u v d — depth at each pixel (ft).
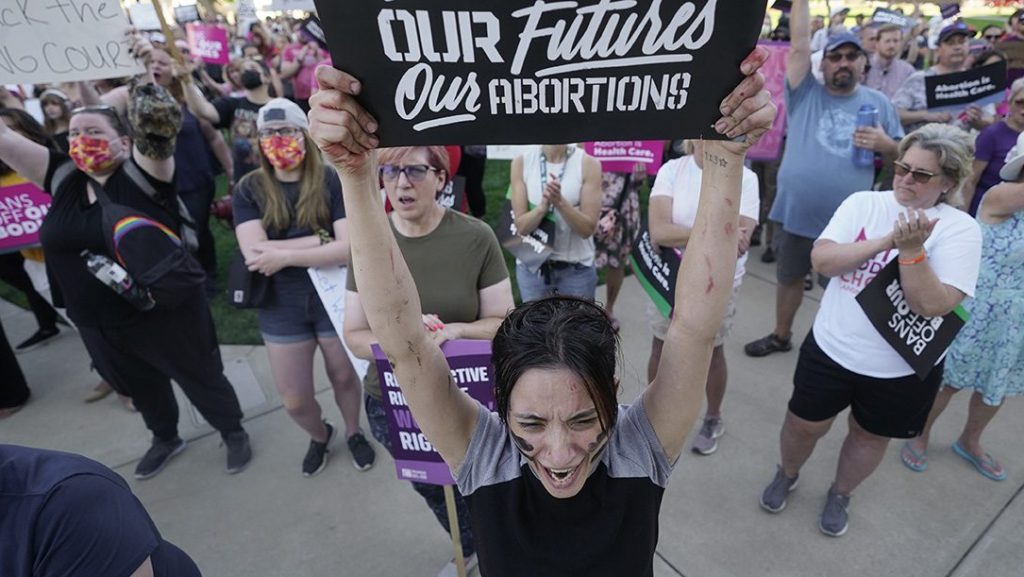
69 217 8.68
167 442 11.07
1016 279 8.48
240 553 9.18
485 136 3.06
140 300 8.80
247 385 13.29
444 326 6.51
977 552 8.48
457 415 4.00
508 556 3.92
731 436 11.02
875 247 7.04
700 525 9.20
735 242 3.42
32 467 3.47
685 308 3.58
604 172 13.25
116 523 3.54
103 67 9.06
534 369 3.19
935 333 6.97
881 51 18.12
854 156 11.68
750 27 2.68
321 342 9.71
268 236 9.06
